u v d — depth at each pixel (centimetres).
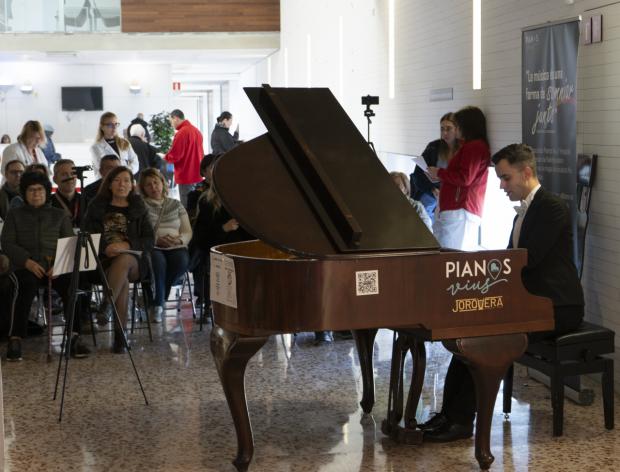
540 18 589
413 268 371
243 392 395
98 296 763
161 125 1872
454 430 438
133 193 661
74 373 566
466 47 737
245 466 395
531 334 439
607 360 443
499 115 664
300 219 376
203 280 686
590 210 533
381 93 1039
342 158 412
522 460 408
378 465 407
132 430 458
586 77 532
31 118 2012
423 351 429
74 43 1703
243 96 2544
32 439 446
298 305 360
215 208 674
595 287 532
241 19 1769
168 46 1742
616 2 493
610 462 404
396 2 959
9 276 600
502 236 746
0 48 1681
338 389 525
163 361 594
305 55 1547
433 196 798
